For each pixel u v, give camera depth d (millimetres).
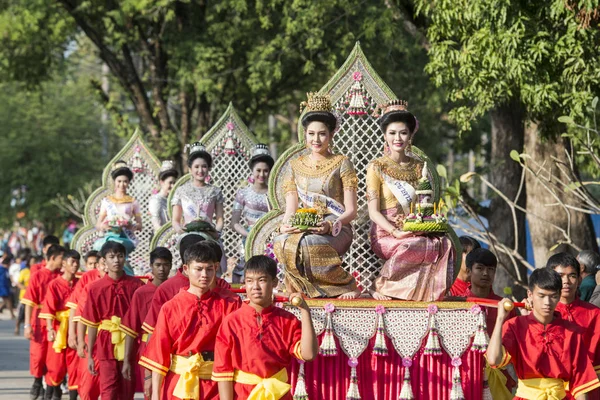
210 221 17500
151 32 36344
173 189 18719
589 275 13992
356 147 12844
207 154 17641
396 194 11539
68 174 57250
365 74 12898
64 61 44125
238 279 16641
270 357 9625
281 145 45750
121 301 14711
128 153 24062
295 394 10562
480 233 18031
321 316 10703
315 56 33344
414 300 11047
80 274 18641
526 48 17188
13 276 43719
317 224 11195
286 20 30156
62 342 18016
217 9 31969
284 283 11570
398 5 23406
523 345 10141
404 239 11117
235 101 36031
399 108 12000
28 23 34062
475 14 17750
